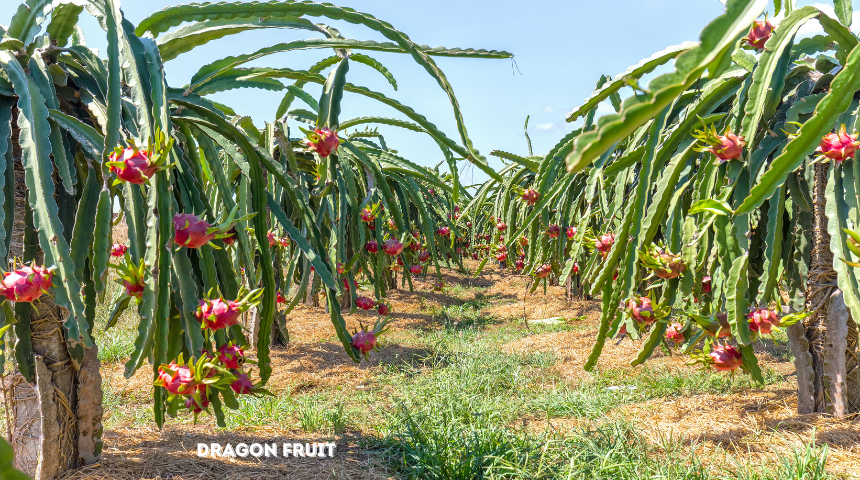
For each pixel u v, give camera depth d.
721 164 2.52
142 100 1.73
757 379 2.45
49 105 1.97
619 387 4.44
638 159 2.78
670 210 2.71
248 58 2.69
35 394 2.29
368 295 10.05
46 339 2.25
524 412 4.05
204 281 2.11
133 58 1.78
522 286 11.77
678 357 5.26
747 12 0.60
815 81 2.54
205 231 1.58
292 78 3.04
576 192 5.97
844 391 2.96
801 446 2.71
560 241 5.92
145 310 1.62
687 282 2.56
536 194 4.43
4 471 0.32
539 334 7.09
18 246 2.27
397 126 4.09
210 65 2.64
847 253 2.12
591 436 3.15
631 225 2.51
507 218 7.44
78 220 1.92
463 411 3.89
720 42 0.58
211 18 2.32
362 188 5.77
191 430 3.36
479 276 13.37
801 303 3.09
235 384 1.89
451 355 6.09
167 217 1.64
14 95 2.01
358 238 5.38
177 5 2.27
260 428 3.57
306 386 5.05
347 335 2.73
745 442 2.87
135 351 1.60
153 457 2.60
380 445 3.24
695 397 3.81
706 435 3.05
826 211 2.22
